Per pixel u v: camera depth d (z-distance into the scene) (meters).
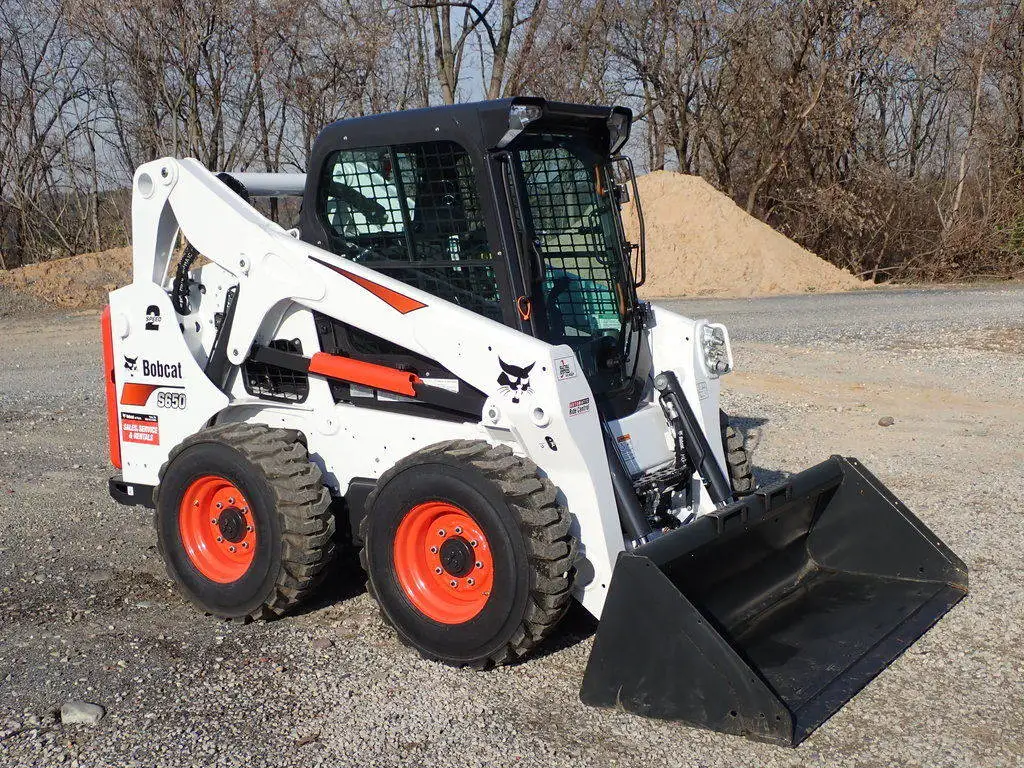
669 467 4.83
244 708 3.91
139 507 6.82
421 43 26.58
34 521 6.50
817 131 26.25
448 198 4.48
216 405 5.05
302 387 4.98
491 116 4.27
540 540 3.87
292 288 4.73
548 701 3.94
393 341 4.43
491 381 4.17
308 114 26.09
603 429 4.38
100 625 4.79
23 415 10.06
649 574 3.69
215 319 5.15
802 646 4.20
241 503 4.76
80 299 21.16
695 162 32.72
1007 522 6.06
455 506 4.07
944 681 4.09
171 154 26.05
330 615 4.87
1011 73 26.66
